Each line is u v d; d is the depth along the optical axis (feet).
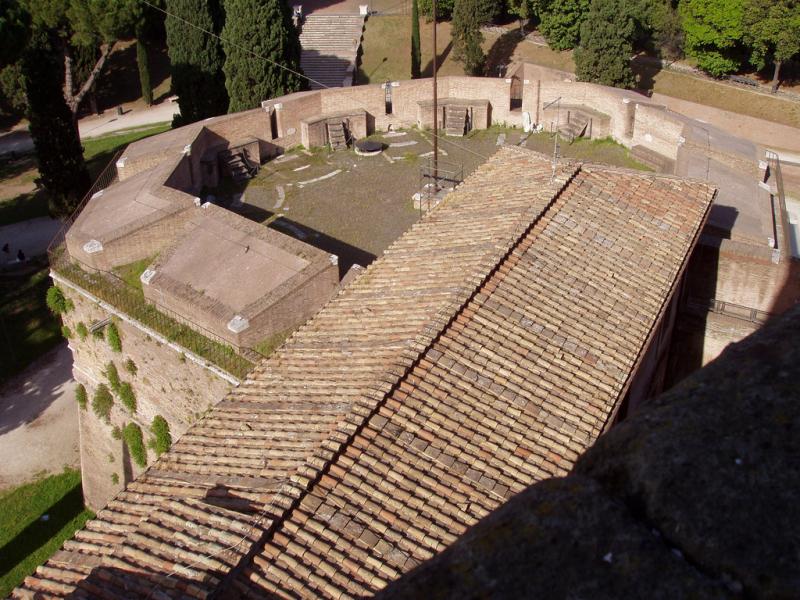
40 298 137.90
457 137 118.83
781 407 12.82
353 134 116.47
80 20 182.50
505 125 121.90
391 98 119.24
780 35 183.62
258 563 40.93
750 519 11.39
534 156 78.89
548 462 48.65
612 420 52.80
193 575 40.22
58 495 99.76
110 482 94.63
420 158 112.57
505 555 11.49
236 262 77.71
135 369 82.84
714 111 196.54
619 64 163.53
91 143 195.83
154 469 50.55
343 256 90.27
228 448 50.57
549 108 119.24
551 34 209.36
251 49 131.95
